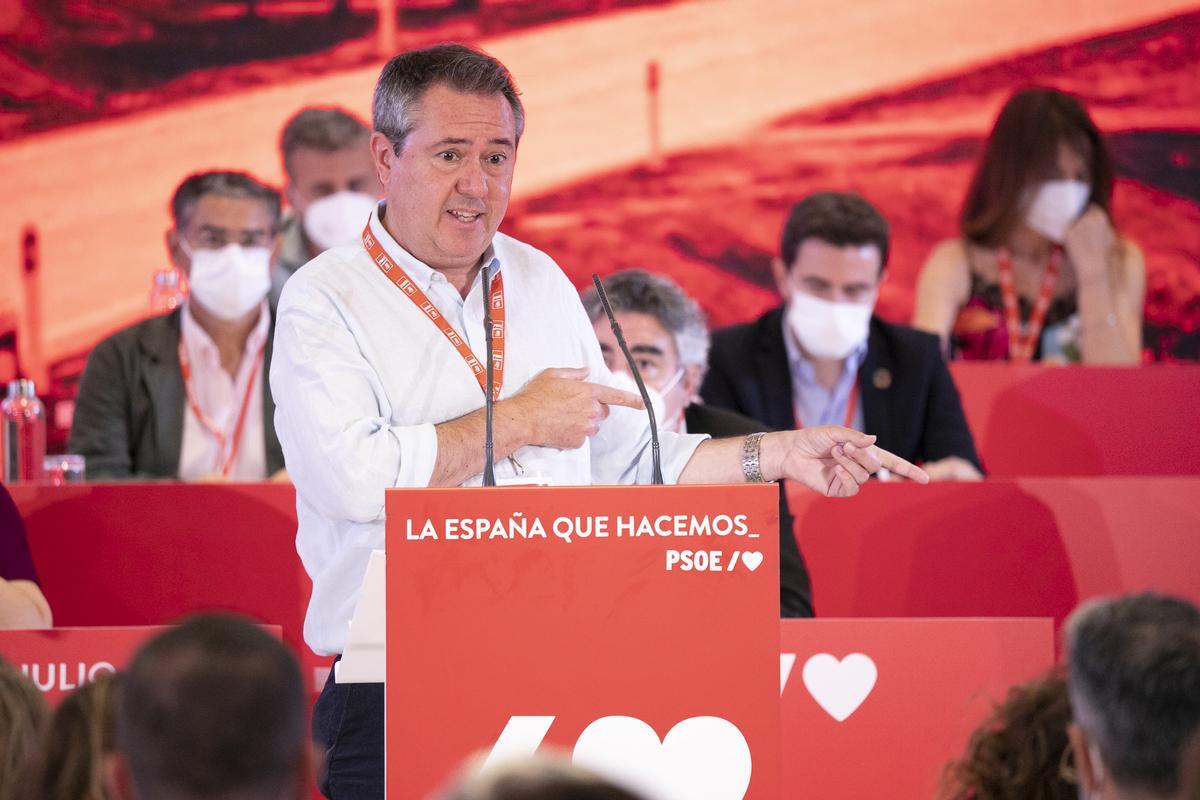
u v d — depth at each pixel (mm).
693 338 11586
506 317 7703
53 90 21391
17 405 12617
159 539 10438
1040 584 10891
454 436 6957
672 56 22047
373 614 6152
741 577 5727
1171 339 22000
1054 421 13750
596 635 5680
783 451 7328
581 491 5695
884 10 22062
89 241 21438
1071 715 5512
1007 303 17547
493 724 5645
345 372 7168
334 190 17703
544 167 22016
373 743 6984
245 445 14164
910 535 10945
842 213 13820
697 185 22094
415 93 7402
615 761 5664
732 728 5699
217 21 21594
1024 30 22125
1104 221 17484
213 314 14336
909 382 13742
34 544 10406
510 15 21922
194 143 21609
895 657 8508
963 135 22141
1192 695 4371
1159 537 10883
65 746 4477
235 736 3615
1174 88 22078
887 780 8453
